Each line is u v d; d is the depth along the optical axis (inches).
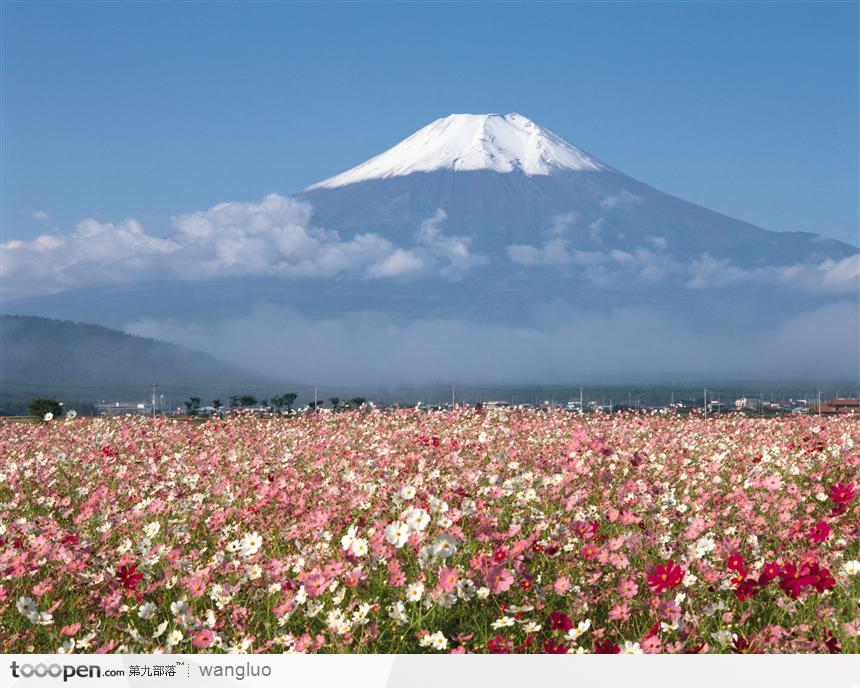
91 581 285.0
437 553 259.1
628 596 257.4
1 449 685.9
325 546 293.3
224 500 411.5
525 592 263.9
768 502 377.7
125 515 376.5
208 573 282.2
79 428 886.4
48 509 418.9
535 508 351.6
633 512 344.8
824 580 239.3
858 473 451.8
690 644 234.2
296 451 608.4
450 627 255.8
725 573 273.4
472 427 772.0
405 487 333.7
